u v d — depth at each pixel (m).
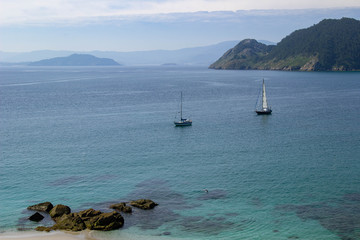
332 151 83.75
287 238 46.34
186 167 73.25
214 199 57.81
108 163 76.00
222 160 77.75
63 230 47.44
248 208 54.62
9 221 50.22
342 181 64.75
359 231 47.69
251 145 90.25
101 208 54.38
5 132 105.31
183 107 158.62
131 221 50.28
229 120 126.38
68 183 64.56
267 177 67.06
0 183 64.50
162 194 59.75
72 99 186.75
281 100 182.00
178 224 49.66
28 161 77.12
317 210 53.66
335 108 151.50
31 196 59.03
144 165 74.62
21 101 177.12
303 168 71.88
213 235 47.00
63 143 92.50
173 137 100.06
